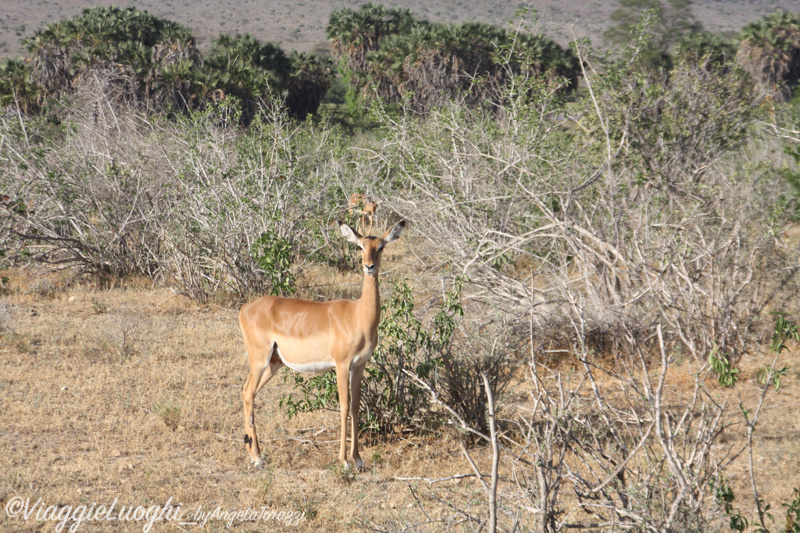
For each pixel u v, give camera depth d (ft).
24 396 84.84
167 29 419.95
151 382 91.86
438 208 111.86
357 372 69.67
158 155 156.15
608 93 131.64
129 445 72.54
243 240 138.82
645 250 94.12
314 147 181.88
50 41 352.90
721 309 89.56
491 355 75.77
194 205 139.03
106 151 158.40
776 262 98.89
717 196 107.34
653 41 151.74
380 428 77.25
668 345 93.20
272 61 407.44
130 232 151.53
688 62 147.74
